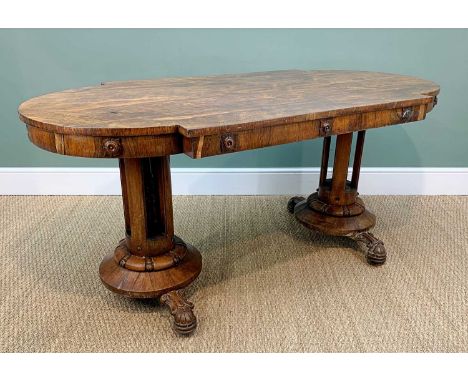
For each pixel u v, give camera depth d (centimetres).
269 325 144
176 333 140
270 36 217
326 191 193
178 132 111
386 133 235
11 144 235
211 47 219
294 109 127
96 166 241
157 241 147
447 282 168
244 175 243
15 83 222
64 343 137
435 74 224
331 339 138
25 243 196
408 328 143
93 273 174
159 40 217
